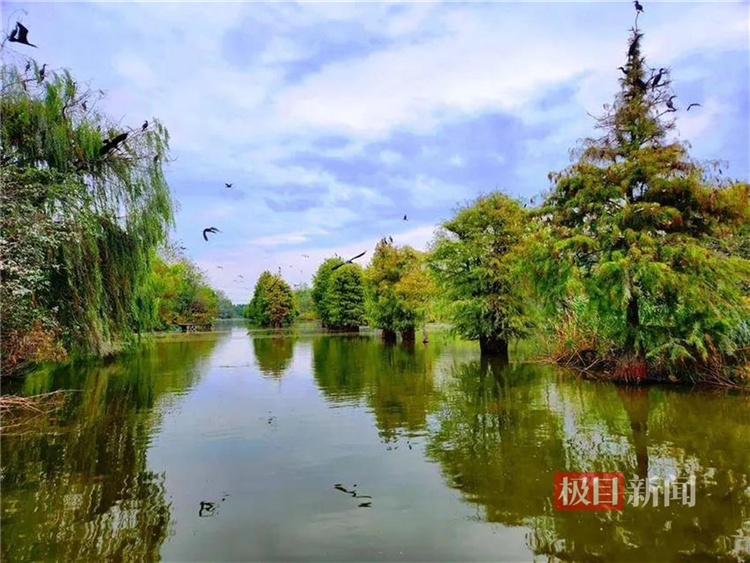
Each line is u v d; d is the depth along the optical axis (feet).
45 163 43.75
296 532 16.08
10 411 35.12
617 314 45.65
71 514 17.65
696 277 41.39
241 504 18.39
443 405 36.24
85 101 46.52
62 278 44.14
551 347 62.95
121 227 50.16
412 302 109.29
